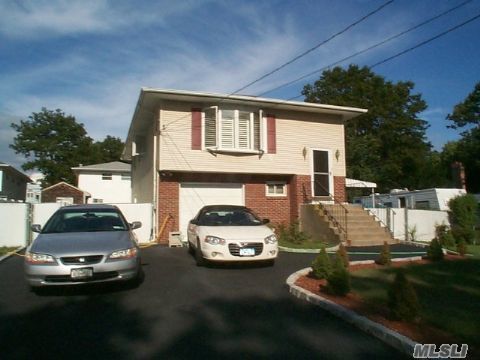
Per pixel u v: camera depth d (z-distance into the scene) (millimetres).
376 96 38844
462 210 18656
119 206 15734
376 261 10641
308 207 16641
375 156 37562
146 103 16156
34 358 4410
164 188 15773
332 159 18281
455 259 11688
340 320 5758
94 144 62469
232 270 9625
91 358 4402
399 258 11445
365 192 38250
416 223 18297
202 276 8891
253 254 9516
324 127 18375
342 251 9609
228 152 16328
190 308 6355
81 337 5062
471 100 39781
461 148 40875
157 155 16047
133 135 21391
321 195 17875
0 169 34188
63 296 7125
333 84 41000
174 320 5746
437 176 45562
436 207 24156
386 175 40719
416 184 45031
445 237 15211
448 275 8891
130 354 4516
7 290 7629
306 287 7477
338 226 15211
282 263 10703
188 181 16156
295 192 17484
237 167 16516
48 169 56812
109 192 41781
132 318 5844
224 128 16453
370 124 40000
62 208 9148
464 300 6617
